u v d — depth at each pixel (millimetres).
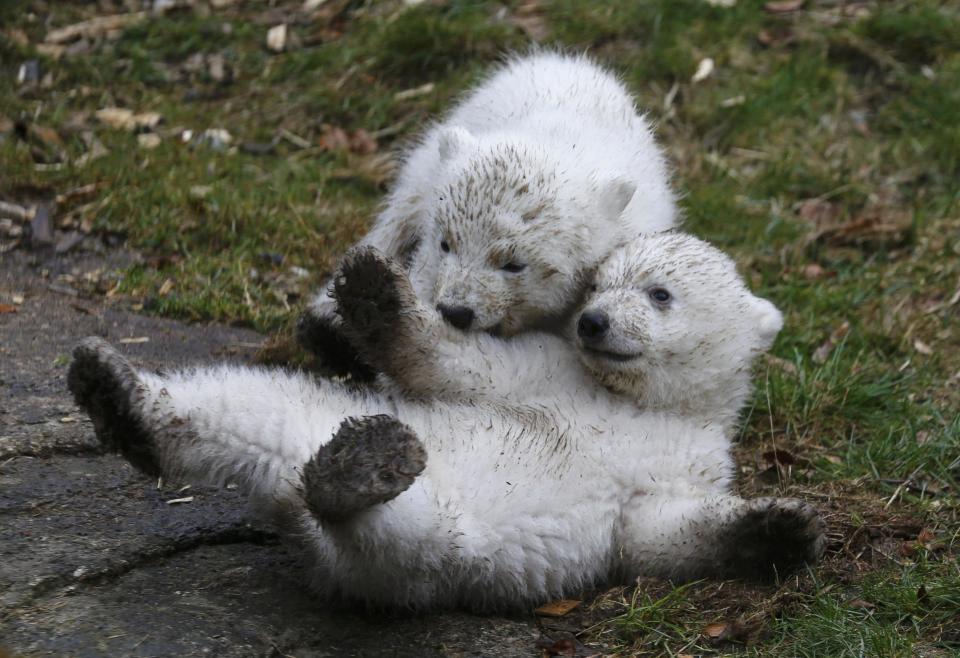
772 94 19391
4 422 10297
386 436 7141
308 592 8359
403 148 16750
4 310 12914
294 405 7832
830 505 10430
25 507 9062
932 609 8719
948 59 20375
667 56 19828
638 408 9242
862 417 12195
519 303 9836
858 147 18656
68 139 17812
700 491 8852
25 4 21578
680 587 8484
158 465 7715
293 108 19375
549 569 8266
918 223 16641
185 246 15078
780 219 16641
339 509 7035
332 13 21688
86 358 7617
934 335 14180
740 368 9547
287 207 16250
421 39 19984
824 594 8680
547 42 20031
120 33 21062
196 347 12711
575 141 11102
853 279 15453
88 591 8078
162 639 7543
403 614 8234
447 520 7605
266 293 14164
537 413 8672
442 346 8688
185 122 18812
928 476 11117
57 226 15305
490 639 8086
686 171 17906
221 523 9156
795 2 21562
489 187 9781
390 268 8391
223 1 22188
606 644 8234
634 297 9258
